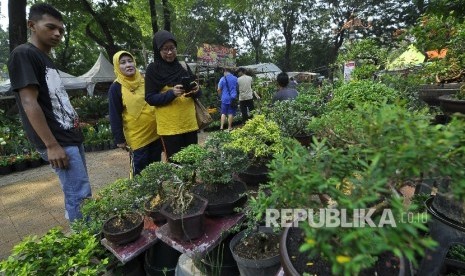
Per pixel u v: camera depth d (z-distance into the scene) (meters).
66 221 3.37
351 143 0.97
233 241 1.66
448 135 0.66
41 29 2.22
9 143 6.67
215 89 12.39
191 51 19.69
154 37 2.95
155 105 2.87
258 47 30.94
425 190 1.77
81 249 1.71
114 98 3.13
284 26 27.03
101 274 1.85
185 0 13.56
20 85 2.03
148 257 2.00
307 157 0.86
